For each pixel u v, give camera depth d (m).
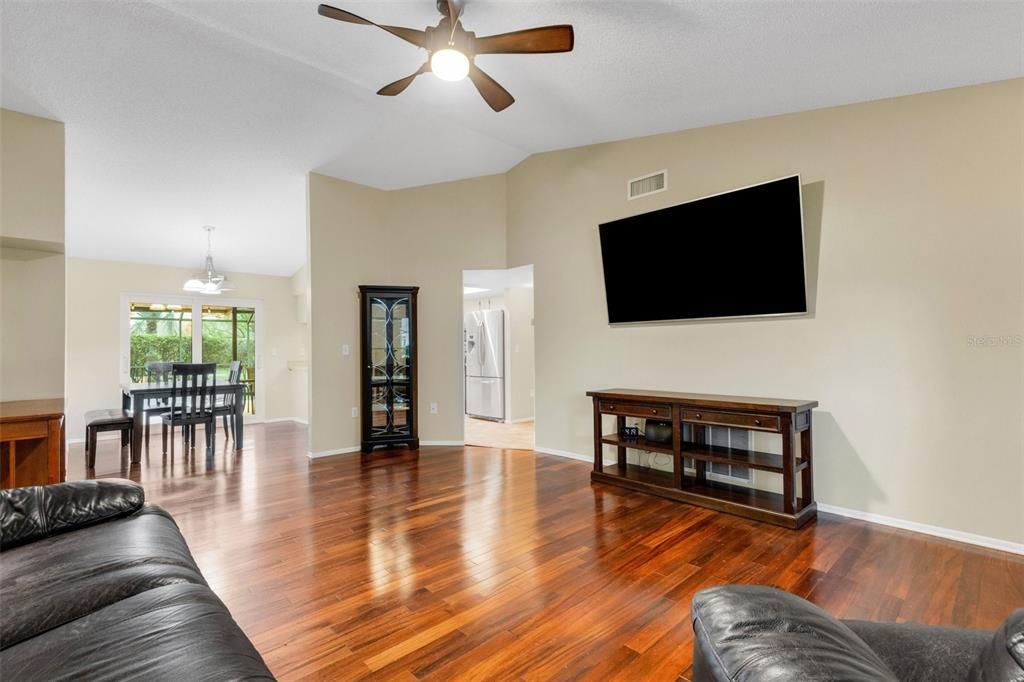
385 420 5.29
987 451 2.66
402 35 2.37
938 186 2.80
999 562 2.46
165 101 3.46
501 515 3.20
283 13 2.66
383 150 4.58
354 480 4.05
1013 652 0.73
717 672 0.77
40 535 1.68
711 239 3.62
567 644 1.84
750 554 2.58
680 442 3.45
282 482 4.00
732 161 3.67
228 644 1.09
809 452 3.14
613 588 2.24
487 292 7.81
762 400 3.24
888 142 2.97
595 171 4.57
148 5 2.59
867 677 0.69
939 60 2.51
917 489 2.88
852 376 3.10
